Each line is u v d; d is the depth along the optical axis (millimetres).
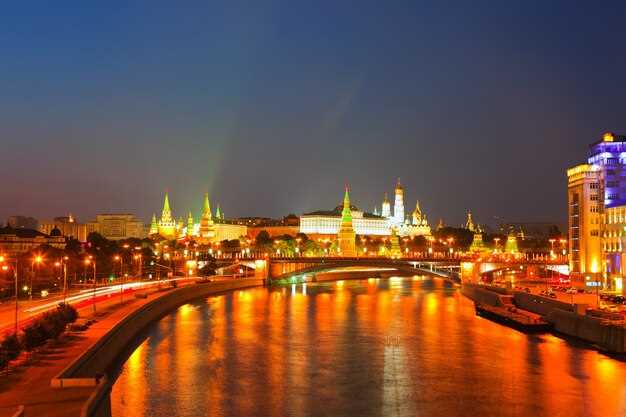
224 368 135500
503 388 120875
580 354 149500
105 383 90062
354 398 114812
